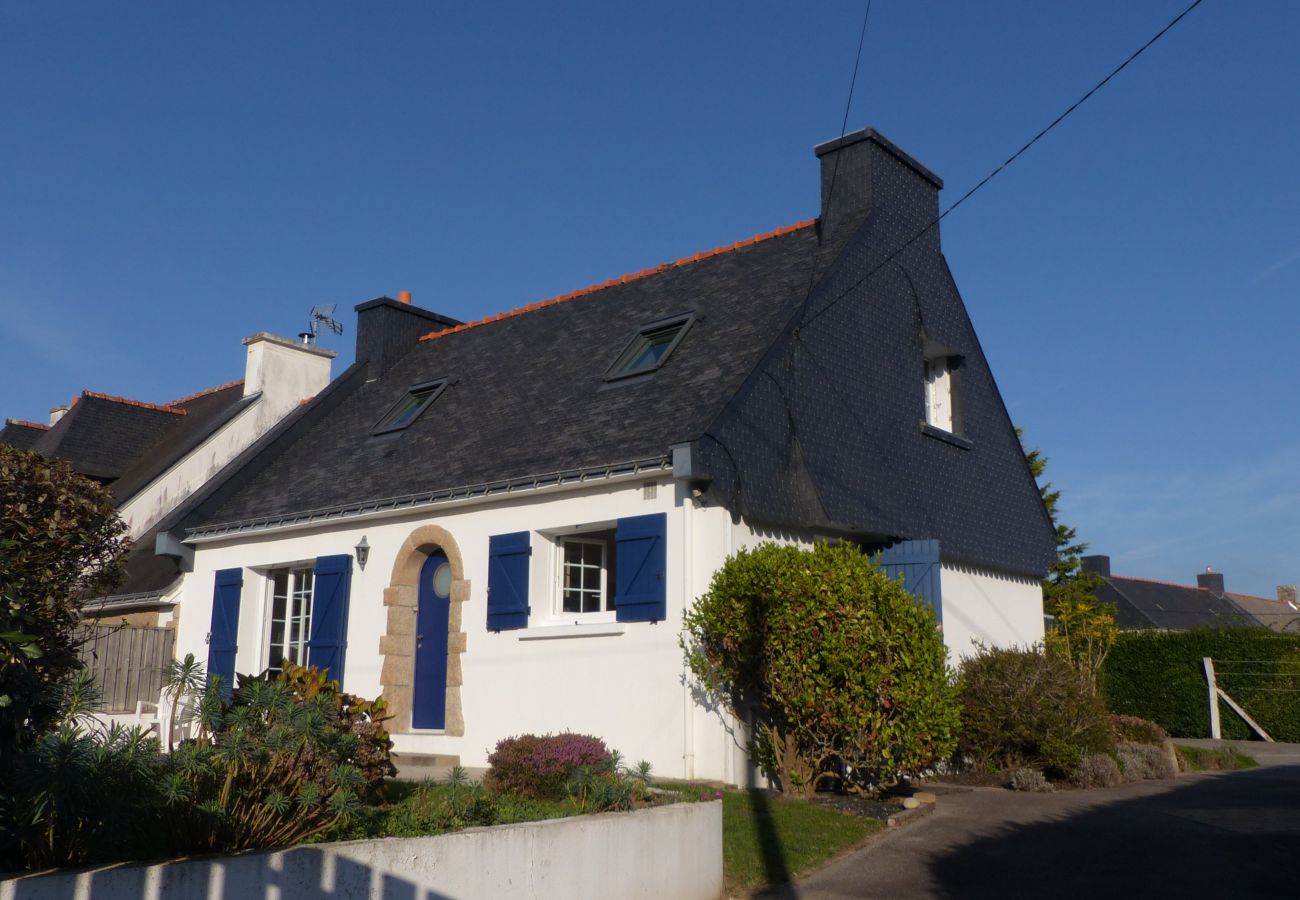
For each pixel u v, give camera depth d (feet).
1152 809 33.01
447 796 23.47
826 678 31.45
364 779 20.92
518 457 43.04
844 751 32.17
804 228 49.67
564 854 20.57
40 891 14.14
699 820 24.06
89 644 51.19
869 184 47.55
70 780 15.38
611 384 45.09
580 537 42.86
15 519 28.91
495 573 41.98
